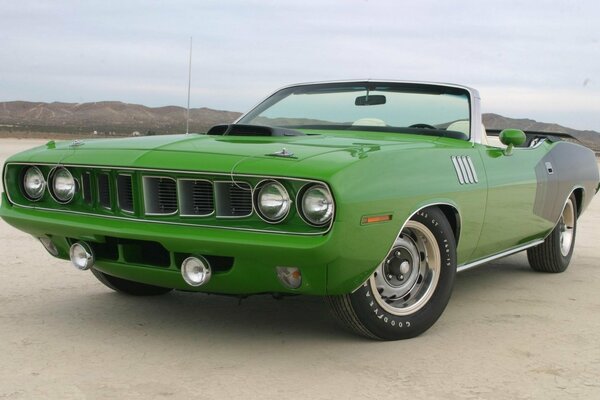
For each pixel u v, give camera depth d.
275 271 3.12
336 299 3.39
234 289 3.32
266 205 3.04
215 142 3.63
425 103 4.58
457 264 4.10
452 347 3.53
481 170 4.06
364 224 3.05
